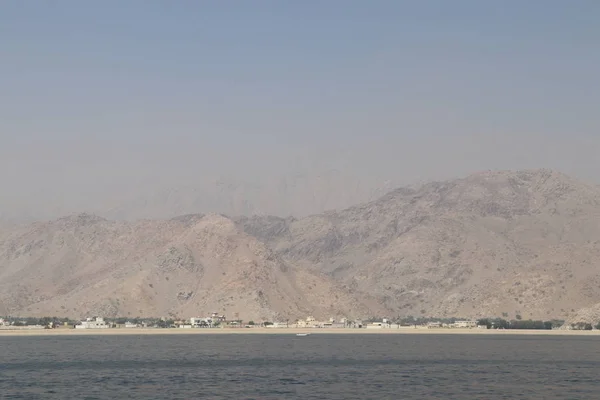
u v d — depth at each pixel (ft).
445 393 607.78
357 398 577.84
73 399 568.41
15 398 574.15
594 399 581.12
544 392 615.98
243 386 647.97
